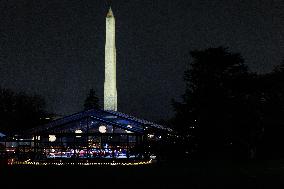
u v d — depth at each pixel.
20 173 29.62
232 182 21.81
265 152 42.72
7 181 23.67
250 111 40.88
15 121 84.75
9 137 47.22
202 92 40.66
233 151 41.06
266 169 29.62
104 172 30.05
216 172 27.84
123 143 45.59
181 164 36.28
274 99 43.09
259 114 41.94
